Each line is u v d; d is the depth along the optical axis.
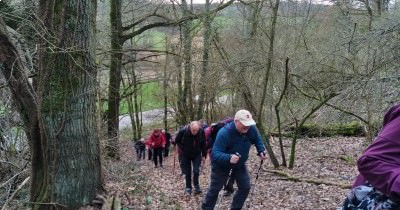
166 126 26.73
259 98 16.77
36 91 6.81
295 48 15.54
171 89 26.23
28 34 7.85
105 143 12.55
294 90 15.23
